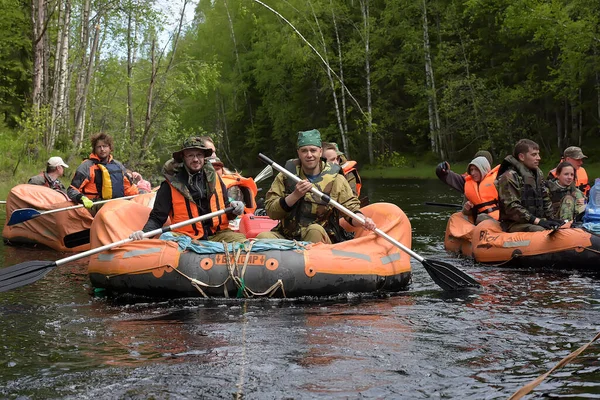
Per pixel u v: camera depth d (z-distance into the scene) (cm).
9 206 888
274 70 3403
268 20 3466
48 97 2059
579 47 2111
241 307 490
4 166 1634
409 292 547
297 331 418
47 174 954
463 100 2883
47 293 551
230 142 4069
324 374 338
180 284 516
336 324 436
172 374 338
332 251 531
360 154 3369
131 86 1822
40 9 1819
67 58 1988
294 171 586
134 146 1791
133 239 534
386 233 575
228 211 566
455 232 778
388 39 3088
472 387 319
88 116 2347
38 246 857
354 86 3388
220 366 351
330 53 3114
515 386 319
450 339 398
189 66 1834
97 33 1908
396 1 2998
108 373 340
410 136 3073
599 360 352
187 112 3997
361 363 354
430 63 2952
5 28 2258
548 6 2128
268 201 578
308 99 3488
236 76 3725
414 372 340
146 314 471
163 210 567
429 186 2073
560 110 2703
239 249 523
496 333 410
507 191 702
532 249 659
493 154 2831
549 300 507
